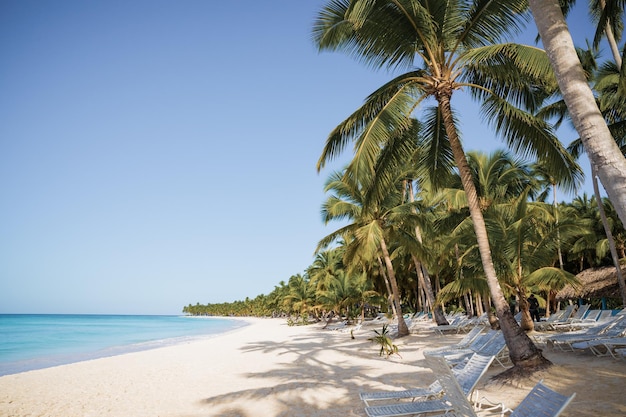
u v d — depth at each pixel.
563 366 7.37
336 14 8.94
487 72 9.02
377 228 16.31
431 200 18.56
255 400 8.16
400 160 10.11
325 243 20.47
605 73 16.02
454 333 18.50
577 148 18.22
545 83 8.80
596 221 30.80
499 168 17.05
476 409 5.87
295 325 44.84
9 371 16.23
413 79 8.68
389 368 10.59
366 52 9.13
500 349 7.97
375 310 48.75
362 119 9.38
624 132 14.97
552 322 15.70
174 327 65.06
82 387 11.02
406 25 8.58
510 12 8.28
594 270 27.08
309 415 6.80
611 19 8.12
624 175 3.59
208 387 9.91
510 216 14.50
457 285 15.04
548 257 13.59
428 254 19.89
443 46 8.79
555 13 4.28
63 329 56.94
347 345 17.31
